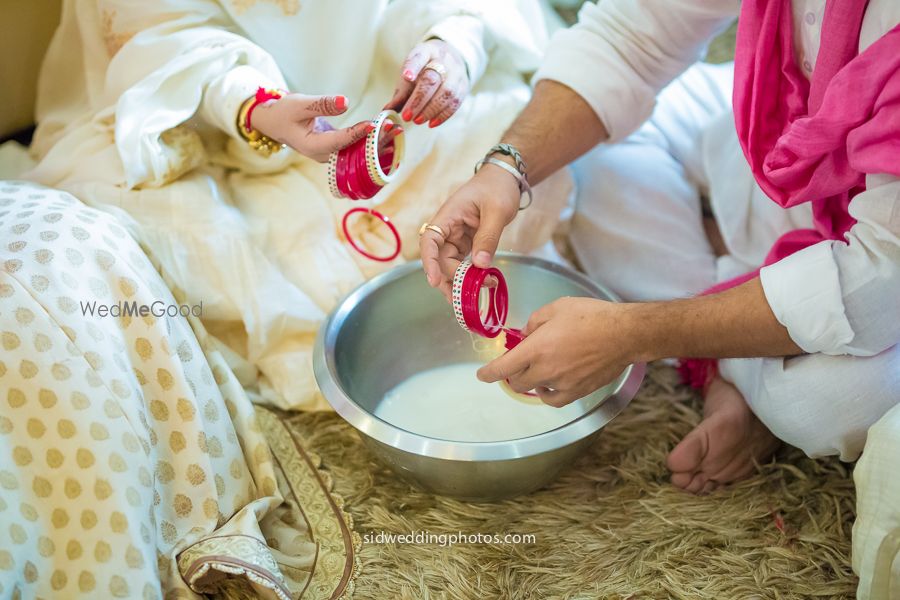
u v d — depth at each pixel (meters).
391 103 1.13
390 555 1.08
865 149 0.91
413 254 1.32
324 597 1.03
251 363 1.28
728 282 1.17
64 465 0.94
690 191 1.46
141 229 1.17
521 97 1.40
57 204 1.06
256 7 1.26
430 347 1.29
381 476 1.19
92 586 0.92
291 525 1.11
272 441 1.21
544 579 1.05
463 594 1.03
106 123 1.25
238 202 1.29
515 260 1.27
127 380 0.99
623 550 1.08
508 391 1.14
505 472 1.03
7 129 1.50
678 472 1.16
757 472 1.18
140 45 1.21
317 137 1.09
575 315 0.97
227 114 1.18
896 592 0.90
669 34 1.21
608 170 1.44
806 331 0.93
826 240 0.96
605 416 1.03
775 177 1.01
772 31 1.00
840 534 1.09
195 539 1.02
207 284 1.20
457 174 1.31
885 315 0.93
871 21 0.91
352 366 1.21
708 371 1.25
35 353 0.94
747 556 1.07
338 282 1.28
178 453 1.03
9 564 0.89
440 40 1.23
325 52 1.32
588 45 1.23
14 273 0.96
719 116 1.42
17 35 1.45
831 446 1.04
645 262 1.39
